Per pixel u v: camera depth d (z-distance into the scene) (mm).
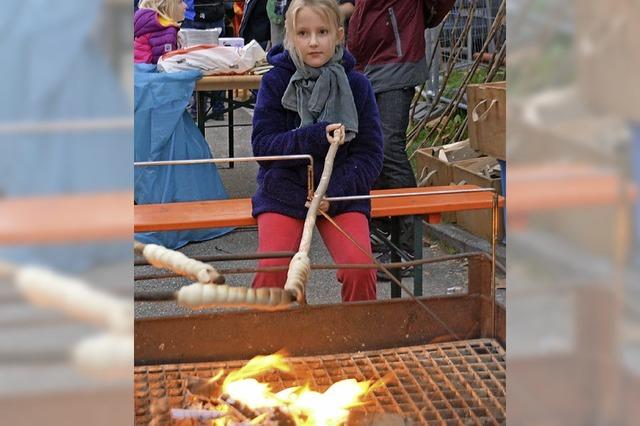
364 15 4660
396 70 4633
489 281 2900
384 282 4465
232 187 6516
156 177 4973
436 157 5293
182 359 2771
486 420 2344
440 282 4461
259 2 7316
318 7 3221
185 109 5074
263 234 3174
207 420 2273
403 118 4715
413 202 3564
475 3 7020
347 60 3328
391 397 2494
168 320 2748
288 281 2035
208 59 5332
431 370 2707
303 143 3145
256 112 3316
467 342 2891
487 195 3699
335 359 2795
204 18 7906
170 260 1877
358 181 3191
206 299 1730
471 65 7051
